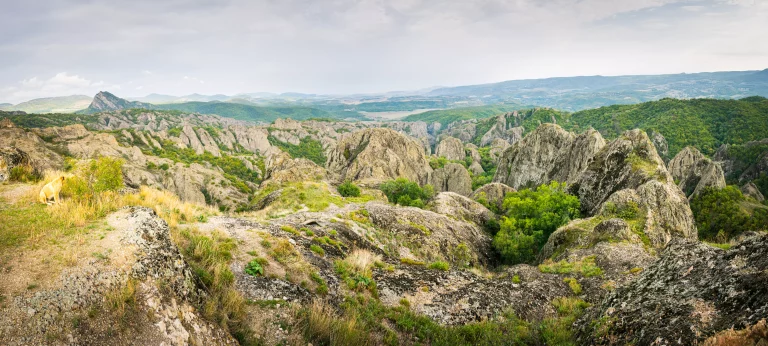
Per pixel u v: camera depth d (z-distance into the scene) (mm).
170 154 181125
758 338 7098
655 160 54875
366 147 129750
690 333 8836
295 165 87125
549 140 104312
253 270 14445
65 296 8008
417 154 138500
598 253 26906
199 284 11094
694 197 73562
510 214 56875
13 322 7133
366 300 16516
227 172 182625
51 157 90438
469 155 198500
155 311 8664
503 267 40688
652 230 31891
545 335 14828
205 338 9195
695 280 10938
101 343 7473
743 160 137625
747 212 61781
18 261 8906
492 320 16922
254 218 25109
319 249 20078
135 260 9641
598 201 56875
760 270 9141
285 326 11633
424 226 41031
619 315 12062
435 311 17281
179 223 18141
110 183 17734
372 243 31094
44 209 12930
